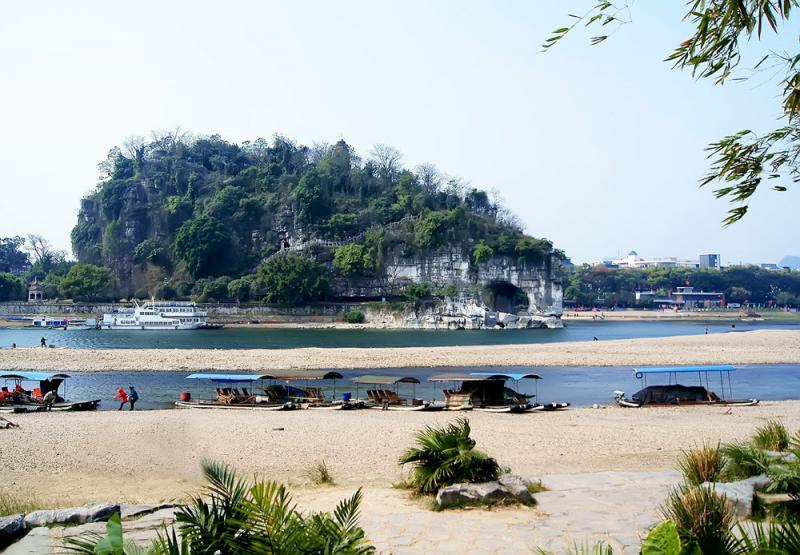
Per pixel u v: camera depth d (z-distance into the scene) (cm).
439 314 17538
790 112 737
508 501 1469
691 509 1052
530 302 19050
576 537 1209
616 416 4072
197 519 730
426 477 1603
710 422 3753
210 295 18688
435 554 1138
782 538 727
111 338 12400
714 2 724
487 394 4562
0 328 15850
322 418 3959
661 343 9419
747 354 8169
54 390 4925
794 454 1550
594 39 719
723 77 750
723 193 792
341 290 19525
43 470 2483
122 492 2058
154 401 5050
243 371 6694
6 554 1061
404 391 5616
